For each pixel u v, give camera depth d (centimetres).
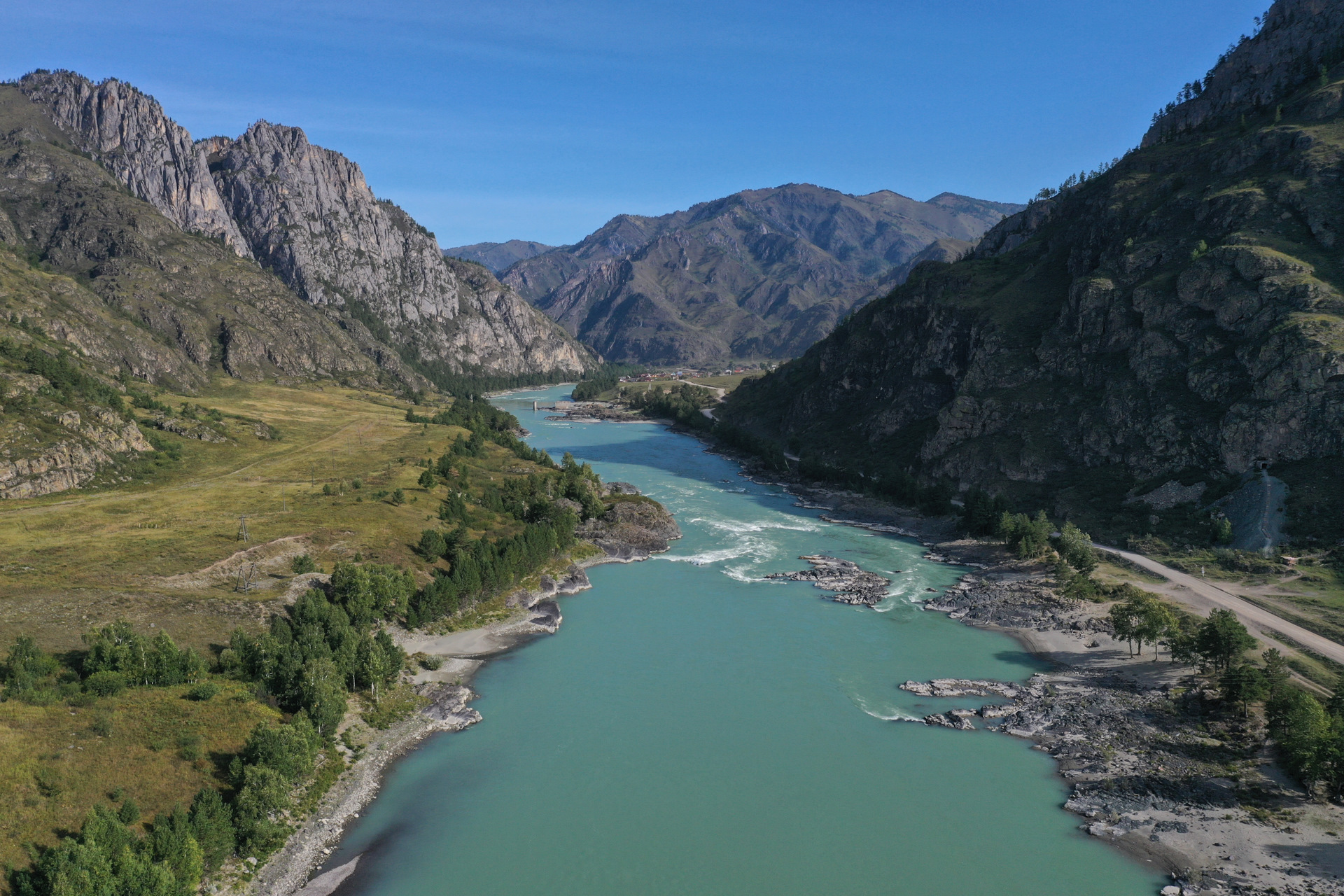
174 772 7288
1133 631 11088
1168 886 6650
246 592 11300
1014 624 12625
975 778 8325
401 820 7625
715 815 7700
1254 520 14750
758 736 9162
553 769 8500
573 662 11206
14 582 10612
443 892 6644
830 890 6662
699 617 13000
